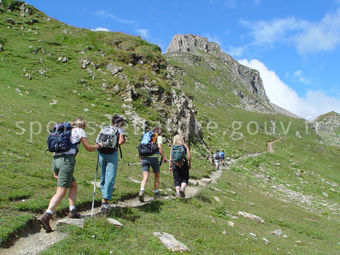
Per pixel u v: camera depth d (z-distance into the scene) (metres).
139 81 32.16
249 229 10.18
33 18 42.72
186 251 6.48
